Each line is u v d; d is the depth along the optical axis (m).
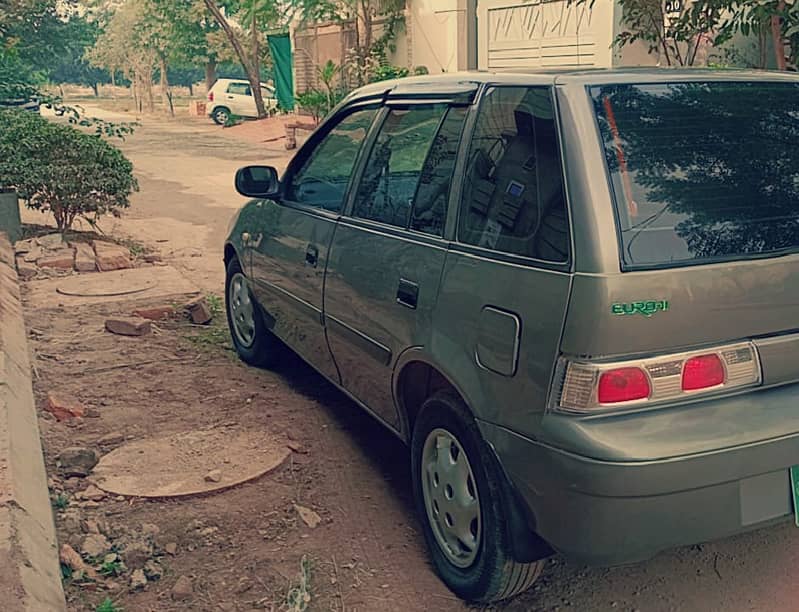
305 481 4.39
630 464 2.66
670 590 3.45
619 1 12.46
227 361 6.16
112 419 5.13
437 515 3.51
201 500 4.18
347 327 4.18
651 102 3.11
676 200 2.91
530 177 3.09
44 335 6.68
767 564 3.60
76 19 28.44
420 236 3.63
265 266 5.30
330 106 25.88
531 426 2.87
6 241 9.06
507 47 20.47
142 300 7.66
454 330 3.27
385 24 25.08
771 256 2.95
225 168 19.34
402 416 3.85
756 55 13.38
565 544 2.84
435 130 3.77
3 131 10.02
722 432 2.76
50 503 3.71
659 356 2.77
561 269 2.83
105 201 9.99
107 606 3.24
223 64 46.75
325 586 3.49
